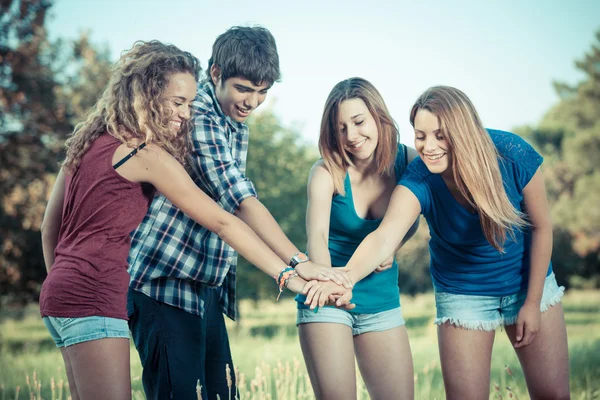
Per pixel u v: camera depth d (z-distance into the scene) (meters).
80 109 20.41
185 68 2.91
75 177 2.79
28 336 20.88
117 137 2.76
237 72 3.36
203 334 3.33
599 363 7.08
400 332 3.55
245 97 3.42
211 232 3.31
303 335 3.42
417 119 3.16
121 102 2.80
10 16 19.91
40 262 19.45
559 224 33.06
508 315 3.40
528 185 3.24
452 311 3.41
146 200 2.87
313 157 22.89
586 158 33.19
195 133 3.31
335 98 3.38
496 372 7.08
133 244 3.25
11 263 19.39
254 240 3.01
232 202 3.27
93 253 2.71
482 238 3.31
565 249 32.91
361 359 3.56
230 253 3.53
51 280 2.71
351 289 3.22
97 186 2.74
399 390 3.50
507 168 3.22
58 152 19.61
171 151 2.88
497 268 3.36
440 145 3.14
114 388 2.65
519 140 3.27
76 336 2.65
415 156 3.63
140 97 2.79
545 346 3.35
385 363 3.51
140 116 2.78
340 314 3.38
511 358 8.05
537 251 3.29
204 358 3.38
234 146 3.59
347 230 3.54
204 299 3.37
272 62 3.41
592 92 34.59
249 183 3.30
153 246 3.21
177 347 3.18
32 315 27.98
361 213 3.54
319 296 3.15
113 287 2.72
